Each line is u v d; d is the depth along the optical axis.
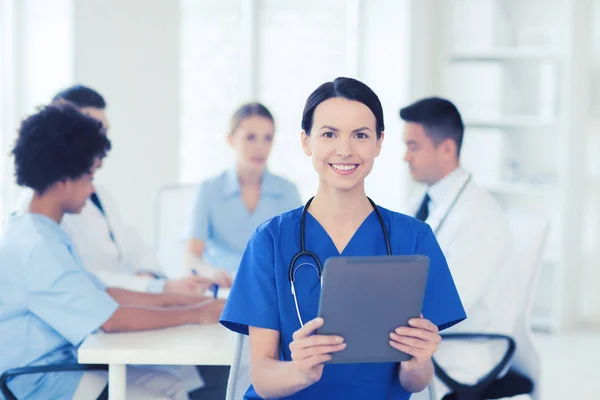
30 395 2.44
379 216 1.97
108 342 2.33
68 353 2.52
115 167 5.45
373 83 5.87
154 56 5.51
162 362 2.24
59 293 2.43
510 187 5.73
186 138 6.19
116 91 5.40
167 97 5.57
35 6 5.16
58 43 5.21
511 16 6.01
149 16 5.47
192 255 3.77
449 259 2.82
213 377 3.28
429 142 2.96
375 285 1.65
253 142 3.75
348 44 6.15
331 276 1.63
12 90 5.13
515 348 2.71
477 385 2.63
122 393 2.27
